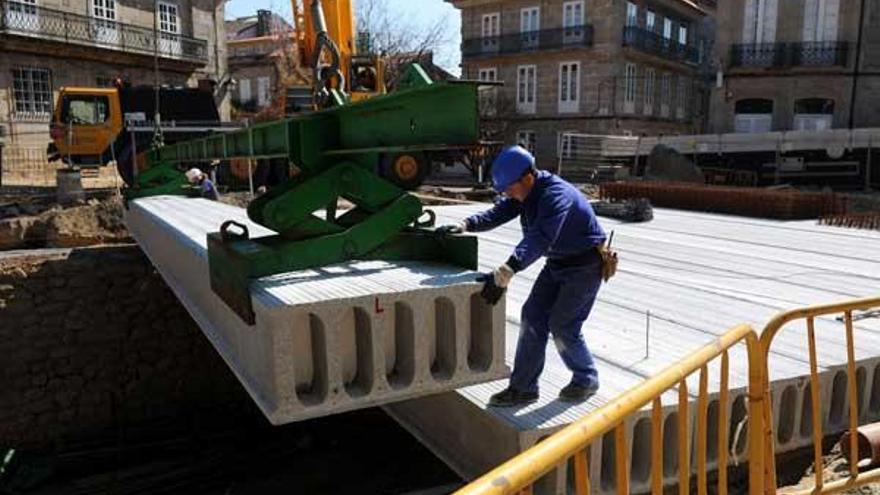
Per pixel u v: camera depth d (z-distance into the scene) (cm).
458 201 1653
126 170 1781
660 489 255
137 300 1118
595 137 2558
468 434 380
